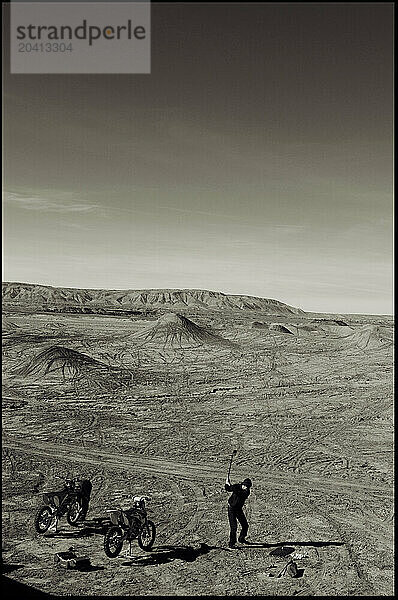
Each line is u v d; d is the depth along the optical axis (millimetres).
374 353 47000
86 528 12805
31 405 28859
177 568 10852
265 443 21562
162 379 37062
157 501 14766
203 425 24719
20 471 17531
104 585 10172
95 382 34906
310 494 15406
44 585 10141
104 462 18750
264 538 12344
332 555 11477
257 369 41625
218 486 16109
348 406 28562
